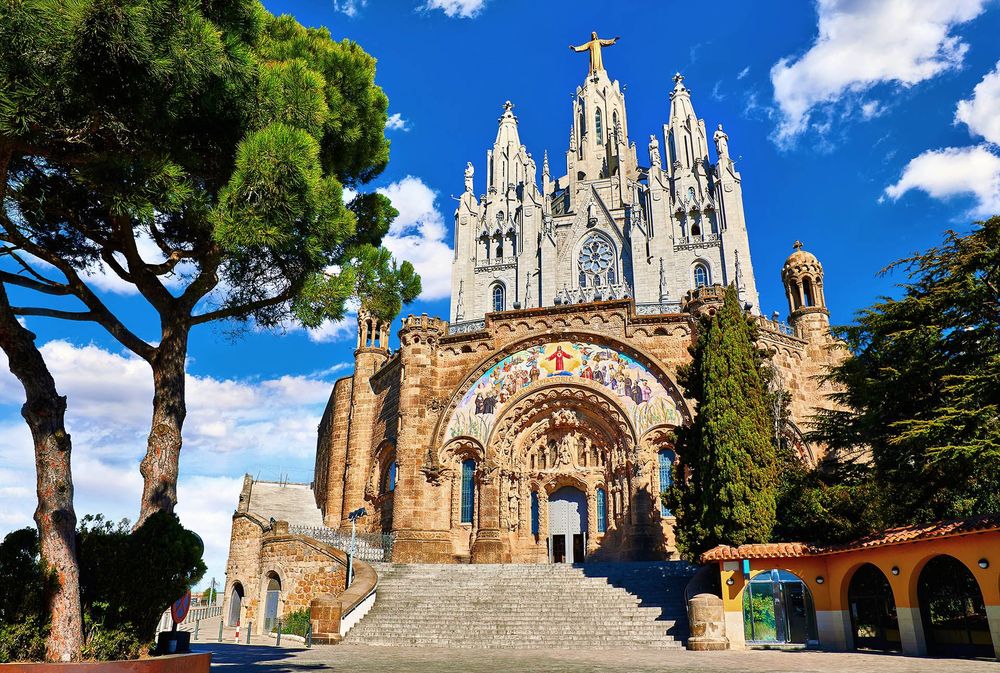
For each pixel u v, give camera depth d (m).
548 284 89.19
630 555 32.47
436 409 37.66
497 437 36.22
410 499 35.91
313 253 13.16
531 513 36.47
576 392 36.00
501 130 105.38
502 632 23.53
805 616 21.59
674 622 23.03
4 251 13.35
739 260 84.38
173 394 14.25
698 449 25.77
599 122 102.81
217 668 15.69
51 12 9.30
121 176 11.59
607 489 35.31
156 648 13.20
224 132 12.69
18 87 9.64
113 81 10.44
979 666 15.84
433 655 19.94
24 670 10.38
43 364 12.41
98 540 12.43
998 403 19.52
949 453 19.44
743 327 26.84
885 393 22.61
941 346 21.97
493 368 37.56
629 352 35.81
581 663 17.50
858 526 22.17
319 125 13.83
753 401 25.28
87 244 15.22
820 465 26.47
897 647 21.41
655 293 84.50
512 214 98.69
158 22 10.39
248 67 12.03
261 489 49.06
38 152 11.14
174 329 14.60
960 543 17.75
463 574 29.50
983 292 21.02
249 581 34.75
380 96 17.38
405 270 17.12
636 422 34.59
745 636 21.67
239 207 11.73
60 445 12.10
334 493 44.34
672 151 96.62
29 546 11.97
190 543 13.09
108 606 12.09
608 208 93.56
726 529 23.52
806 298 40.31
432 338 38.84
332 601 24.33
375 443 41.72
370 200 18.77
